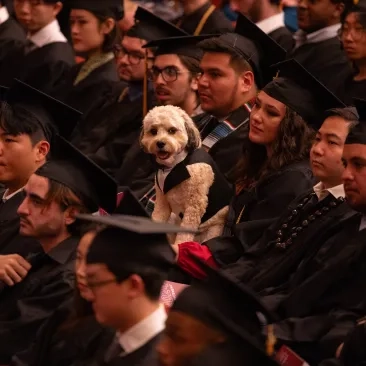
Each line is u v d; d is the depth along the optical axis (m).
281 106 10.14
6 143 10.67
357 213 8.91
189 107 12.41
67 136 11.18
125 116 13.96
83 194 9.37
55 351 8.34
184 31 15.06
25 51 16.70
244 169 10.57
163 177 10.48
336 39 13.95
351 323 8.37
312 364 8.38
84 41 15.23
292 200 9.90
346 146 8.54
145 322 7.20
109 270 7.21
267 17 14.89
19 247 10.16
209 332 6.38
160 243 7.34
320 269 8.72
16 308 9.31
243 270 9.53
